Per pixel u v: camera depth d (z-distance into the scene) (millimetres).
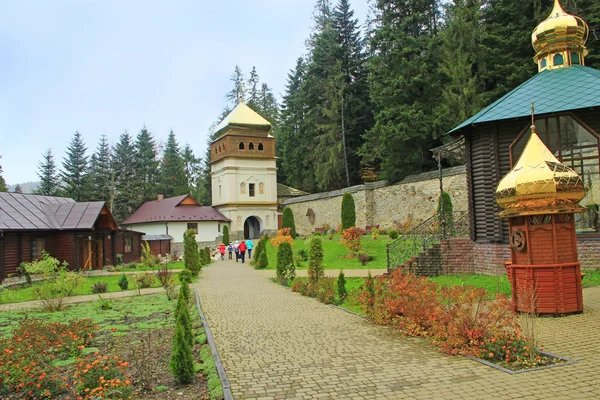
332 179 50594
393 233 30156
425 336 8938
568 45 16469
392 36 36031
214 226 53781
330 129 50062
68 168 67062
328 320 11117
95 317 13492
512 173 10656
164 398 6371
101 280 25719
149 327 11602
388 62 37031
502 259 16562
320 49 52156
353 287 15812
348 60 50156
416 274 18203
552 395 5820
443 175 32438
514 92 16672
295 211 52344
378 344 8625
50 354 8414
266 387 6492
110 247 34219
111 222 33188
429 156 37469
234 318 11812
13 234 26859
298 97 59281
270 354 8219
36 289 19156
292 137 60500
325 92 51438
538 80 16547
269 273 24859
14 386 7020
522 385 6188
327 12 60375
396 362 7438
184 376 6902
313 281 16453
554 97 15352
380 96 37312
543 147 10539
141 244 40125
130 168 70375
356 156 50656
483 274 17281
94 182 68188
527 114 15312
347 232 27141
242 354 8289
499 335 7605
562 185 10070
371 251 26562
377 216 39156
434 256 18312
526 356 7277
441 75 35500
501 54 31609
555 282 10062
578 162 15594
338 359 7734
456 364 7215
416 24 38531
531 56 30781
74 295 19406
